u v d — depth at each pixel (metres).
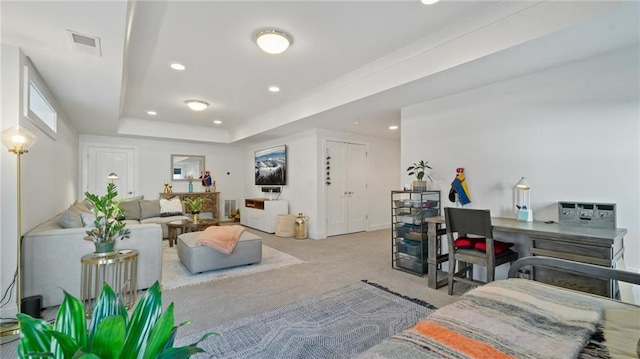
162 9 2.19
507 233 3.01
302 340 2.00
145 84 3.81
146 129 6.09
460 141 3.35
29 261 2.37
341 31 2.54
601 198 2.42
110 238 2.36
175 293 2.84
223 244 3.49
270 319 2.30
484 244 2.73
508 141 2.96
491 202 3.09
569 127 2.58
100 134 6.03
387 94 3.36
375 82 3.32
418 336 0.99
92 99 3.51
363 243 5.19
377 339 2.02
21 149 2.01
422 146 3.72
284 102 4.66
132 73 3.43
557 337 0.98
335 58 3.07
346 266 3.75
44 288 2.43
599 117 2.43
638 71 2.25
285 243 5.20
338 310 2.46
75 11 1.73
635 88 2.27
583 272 1.47
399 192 3.65
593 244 1.96
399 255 3.89
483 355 0.88
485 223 2.55
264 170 7.09
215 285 3.06
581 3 1.91
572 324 1.05
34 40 2.08
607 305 1.23
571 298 1.27
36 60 2.40
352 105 3.82
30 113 2.44
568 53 2.36
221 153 7.77
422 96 3.45
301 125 5.25
